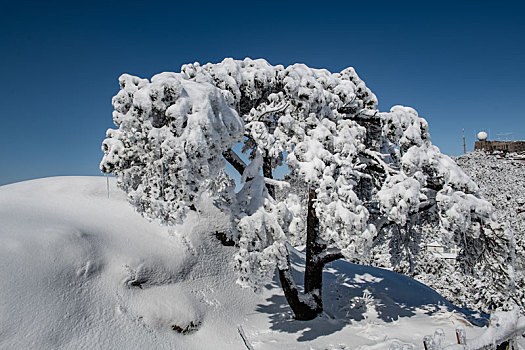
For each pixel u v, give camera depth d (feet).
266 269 26.58
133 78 24.23
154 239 35.81
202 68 33.37
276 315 33.78
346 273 49.24
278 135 30.27
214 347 27.76
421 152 28.71
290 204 29.17
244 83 31.78
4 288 23.07
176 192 22.75
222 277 36.76
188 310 30.37
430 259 91.40
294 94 29.35
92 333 24.18
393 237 43.11
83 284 27.20
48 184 42.39
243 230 26.32
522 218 88.48
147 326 27.17
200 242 38.27
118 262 30.60
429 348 12.09
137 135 23.20
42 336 22.06
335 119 31.89
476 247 34.30
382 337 28.89
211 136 22.66
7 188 41.39
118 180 25.05
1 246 25.75
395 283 45.83
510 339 13.38
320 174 27.25
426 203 32.65
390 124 29.12
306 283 33.94
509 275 31.55
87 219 35.12
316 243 33.35
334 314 34.63
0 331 20.94
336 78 34.27
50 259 26.86
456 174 29.63
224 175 32.14
